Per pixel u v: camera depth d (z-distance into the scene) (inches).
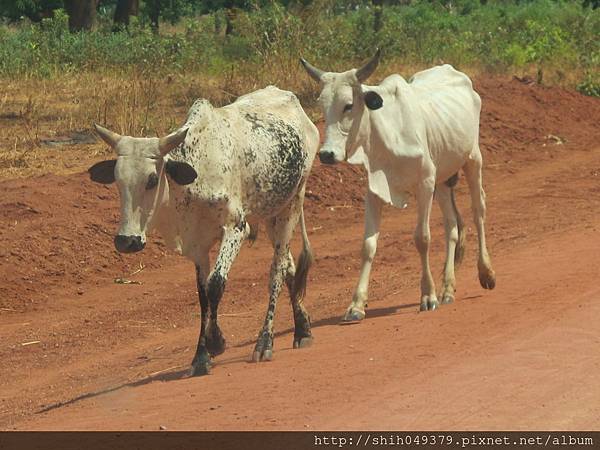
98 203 749.9
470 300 510.9
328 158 476.1
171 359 486.6
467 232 723.4
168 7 2364.7
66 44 1317.7
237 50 1259.2
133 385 425.1
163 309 602.9
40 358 522.0
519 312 463.8
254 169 440.8
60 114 1051.3
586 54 1386.6
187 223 425.7
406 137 502.9
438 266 639.1
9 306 616.4
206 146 422.0
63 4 1918.1
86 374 480.1
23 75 1214.9
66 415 377.1
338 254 695.7
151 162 400.8
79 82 1206.3
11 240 678.5
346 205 824.9
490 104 1090.1
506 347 406.3
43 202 733.9
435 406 341.7
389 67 1175.6
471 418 328.8
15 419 393.4
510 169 954.1
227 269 426.3
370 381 375.9
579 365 378.3
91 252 689.6
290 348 461.1
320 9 1202.0
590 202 807.7
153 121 979.3
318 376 388.8
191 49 1284.4
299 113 482.0
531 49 1375.5
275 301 453.4
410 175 504.7
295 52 1116.5
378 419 331.6
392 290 582.9
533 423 322.7
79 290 647.1
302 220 480.4
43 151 909.8
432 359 398.9
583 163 968.9
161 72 1184.2
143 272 684.7
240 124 443.2
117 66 1253.7
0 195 740.7
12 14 1974.7
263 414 344.5
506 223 749.3
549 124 1081.4
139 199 400.8
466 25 1620.3
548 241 655.8
